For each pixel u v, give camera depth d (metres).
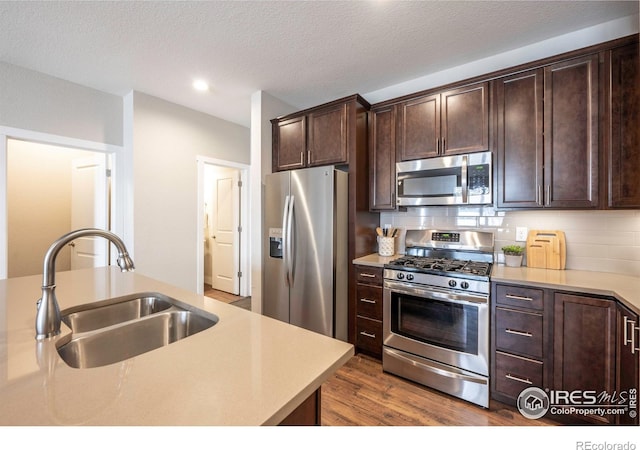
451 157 2.30
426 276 2.11
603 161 1.78
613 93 1.74
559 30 2.07
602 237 2.02
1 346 0.86
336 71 2.66
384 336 2.32
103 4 1.80
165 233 3.36
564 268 2.11
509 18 1.93
